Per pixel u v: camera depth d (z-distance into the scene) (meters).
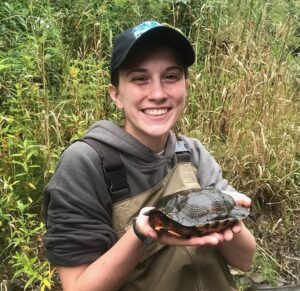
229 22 1.94
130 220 0.68
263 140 1.57
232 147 1.59
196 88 1.70
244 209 0.65
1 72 1.41
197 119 1.64
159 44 0.67
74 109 1.48
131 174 0.69
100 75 1.52
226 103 1.66
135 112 0.69
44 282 1.09
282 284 1.44
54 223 0.66
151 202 0.70
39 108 1.40
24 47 1.48
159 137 0.71
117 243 0.63
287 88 1.78
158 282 0.68
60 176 0.67
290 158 1.65
